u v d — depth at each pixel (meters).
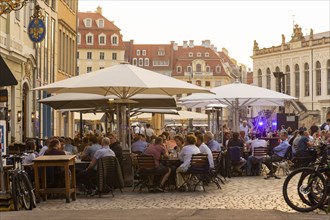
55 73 45.53
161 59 163.38
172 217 13.88
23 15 34.47
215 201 18.70
